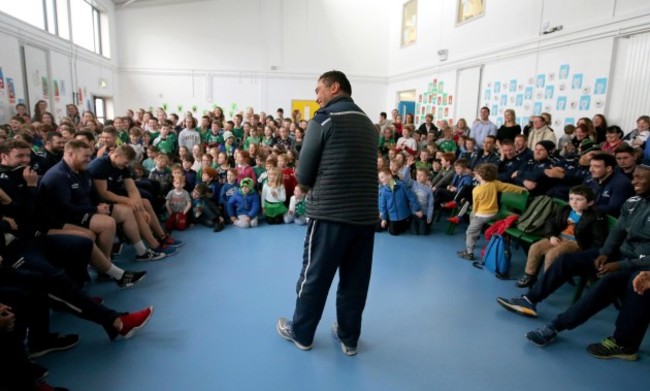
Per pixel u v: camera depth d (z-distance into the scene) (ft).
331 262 5.97
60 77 23.63
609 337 6.94
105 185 10.23
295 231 13.87
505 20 21.44
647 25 14.03
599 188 9.72
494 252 10.10
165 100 34.71
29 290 6.22
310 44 35.55
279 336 7.16
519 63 20.43
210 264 10.52
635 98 14.73
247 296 8.68
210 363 6.33
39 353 6.36
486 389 5.93
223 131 21.11
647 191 7.36
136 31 33.45
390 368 6.35
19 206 7.45
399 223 13.82
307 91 36.24
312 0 34.96
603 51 15.81
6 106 18.29
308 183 5.91
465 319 7.97
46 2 22.35
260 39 34.99
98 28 30.68
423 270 10.53
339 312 6.55
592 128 14.89
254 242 12.52
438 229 14.83
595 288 6.88
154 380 5.91
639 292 6.37
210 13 34.09
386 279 9.87
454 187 15.43
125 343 6.82
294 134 22.52
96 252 8.35
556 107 18.20
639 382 6.16
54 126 15.66
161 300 8.41
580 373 6.36
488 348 6.99
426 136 22.50
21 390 5.11
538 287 8.04
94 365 6.21
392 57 36.01
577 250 8.59
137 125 21.27
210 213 14.12
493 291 9.30
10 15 18.47
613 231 7.75
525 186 12.42
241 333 7.22
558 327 7.09
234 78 35.27
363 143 5.76
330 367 6.32
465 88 25.22
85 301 6.60
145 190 13.24
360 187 5.76
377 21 36.01
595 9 16.14
